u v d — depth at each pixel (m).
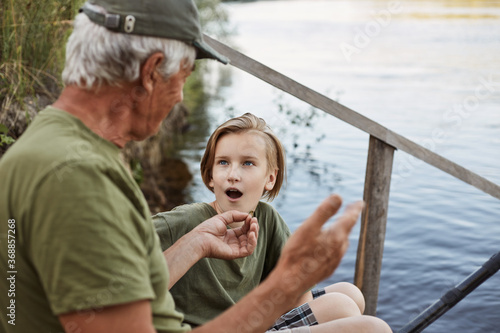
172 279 1.65
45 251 1.16
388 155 2.69
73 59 1.28
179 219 1.94
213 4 11.25
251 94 11.59
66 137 1.24
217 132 2.04
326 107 2.56
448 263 4.39
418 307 3.78
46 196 1.16
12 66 3.41
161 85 1.33
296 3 35.91
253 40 20.08
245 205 2.02
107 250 1.17
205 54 1.43
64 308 1.15
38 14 3.54
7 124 3.35
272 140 2.08
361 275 2.83
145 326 1.21
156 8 1.27
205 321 1.91
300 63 14.69
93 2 1.28
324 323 1.77
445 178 6.33
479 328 3.43
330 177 6.52
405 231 4.95
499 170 6.19
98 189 1.19
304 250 1.22
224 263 1.96
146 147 6.79
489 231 4.95
